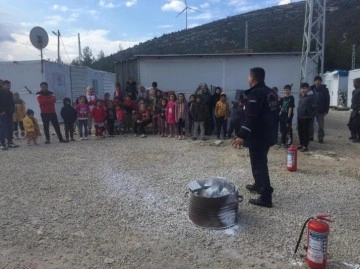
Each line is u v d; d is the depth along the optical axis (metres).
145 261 3.50
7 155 8.30
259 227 4.25
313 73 12.73
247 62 12.55
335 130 12.99
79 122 10.69
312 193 5.49
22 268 3.37
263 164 4.85
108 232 4.12
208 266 3.42
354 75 22.91
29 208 4.85
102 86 21.77
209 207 4.17
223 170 6.81
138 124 11.58
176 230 4.18
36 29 11.74
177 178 6.27
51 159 7.83
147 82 12.89
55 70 15.22
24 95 14.48
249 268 3.38
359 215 4.64
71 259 3.53
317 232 3.29
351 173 6.65
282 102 9.35
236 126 10.41
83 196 5.33
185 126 11.31
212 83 12.73
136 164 7.34
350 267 3.39
